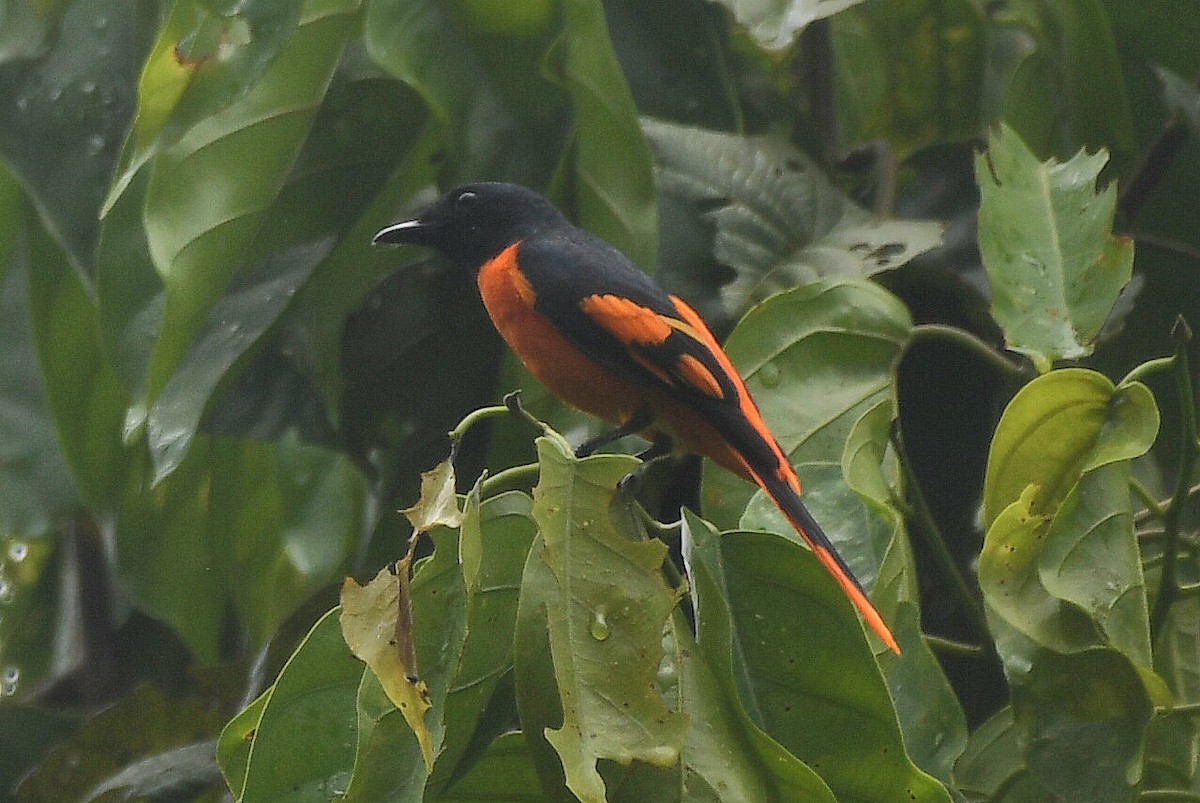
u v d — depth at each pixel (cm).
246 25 717
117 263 812
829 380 754
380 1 802
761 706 619
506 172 822
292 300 907
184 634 1128
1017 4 986
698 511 898
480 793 620
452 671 561
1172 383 1036
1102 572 659
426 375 958
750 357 752
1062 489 667
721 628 595
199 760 912
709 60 1002
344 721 598
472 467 948
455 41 811
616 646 543
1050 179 750
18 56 950
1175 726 771
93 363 1020
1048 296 728
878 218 937
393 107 917
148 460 1064
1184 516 998
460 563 573
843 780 614
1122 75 988
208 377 878
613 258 860
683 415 816
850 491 737
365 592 546
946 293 964
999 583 664
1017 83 998
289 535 1119
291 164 796
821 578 617
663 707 538
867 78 1196
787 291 751
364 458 972
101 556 1246
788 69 1178
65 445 1038
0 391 1123
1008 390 943
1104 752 658
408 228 959
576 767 524
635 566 551
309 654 596
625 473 557
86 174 944
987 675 919
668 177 926
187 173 780
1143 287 1045
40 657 1259
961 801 673
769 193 930
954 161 1110
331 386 966
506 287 867
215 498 1112
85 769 1000
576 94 815
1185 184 1052
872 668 612
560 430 909
